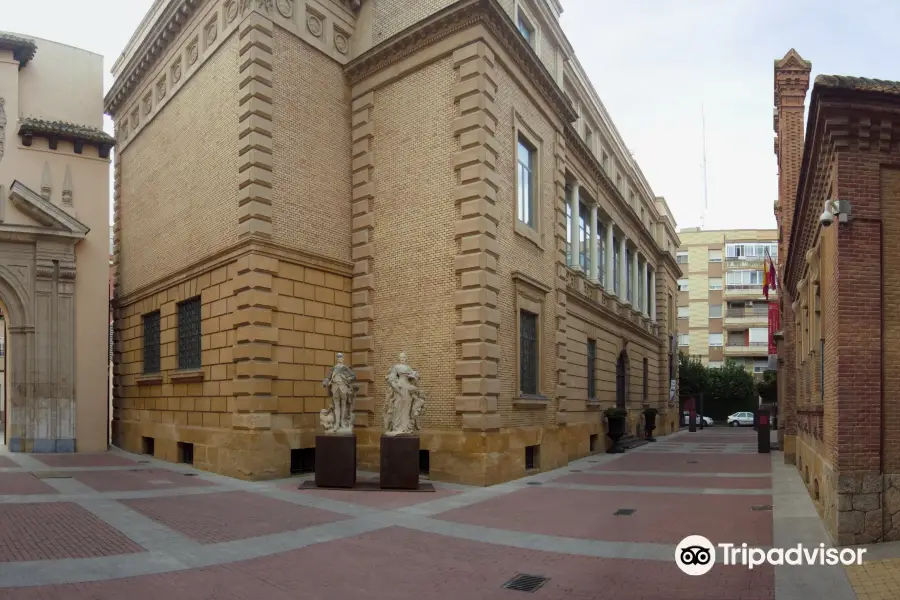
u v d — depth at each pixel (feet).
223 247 57.06
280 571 26.43
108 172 77.92
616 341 100.94
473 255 53.42
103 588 23.67
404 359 50.65
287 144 56.59
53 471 54.70
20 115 74.69
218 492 45.37
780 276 86.84
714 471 63.16
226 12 59.36
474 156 54.08
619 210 105.91
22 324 71.82
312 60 59.93
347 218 62.28
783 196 75.82
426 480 53.52
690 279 236.84
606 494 47.47
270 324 53.67
